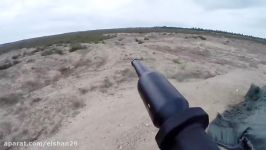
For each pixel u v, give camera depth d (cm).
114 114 1213
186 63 2030
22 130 1271
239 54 2938
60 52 2494
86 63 2139
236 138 308
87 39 4009
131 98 1373
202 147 89
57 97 1505
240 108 438
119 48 2573
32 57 2444
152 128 1028
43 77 1917
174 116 97
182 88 1435
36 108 1431
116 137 1016
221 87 1439
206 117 97
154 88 116
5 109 1473
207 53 2753
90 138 1059
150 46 2902
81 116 1288
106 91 1538
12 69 2117
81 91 1556
